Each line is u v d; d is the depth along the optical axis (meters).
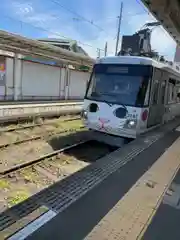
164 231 2.68
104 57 8.27
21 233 2.36
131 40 17.11
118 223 2.70
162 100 9.27
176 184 3.93
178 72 11.45
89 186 3.58
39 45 16.78
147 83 7.46
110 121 7.73
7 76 20.67
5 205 5.05
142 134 7.69
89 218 2.73
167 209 3.13
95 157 8.94
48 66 25.27
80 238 2.36
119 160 4.96
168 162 5.05
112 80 7.94
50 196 3.20
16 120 13.28
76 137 11.56
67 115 18.28
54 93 26.95
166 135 7.86
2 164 7.38
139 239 2.49
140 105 7.32
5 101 19.16
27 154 8.60
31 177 6.65
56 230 2.45
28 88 23.16
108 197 3.28
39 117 15.04
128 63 7.75
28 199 3.10
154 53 10.41
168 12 7.28
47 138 11.05
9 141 9.95
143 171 4.41
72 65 26.19
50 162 7.92
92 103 8.12
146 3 6.89
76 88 30.80
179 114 13.75
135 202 3.22
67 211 2.84
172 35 10.06
